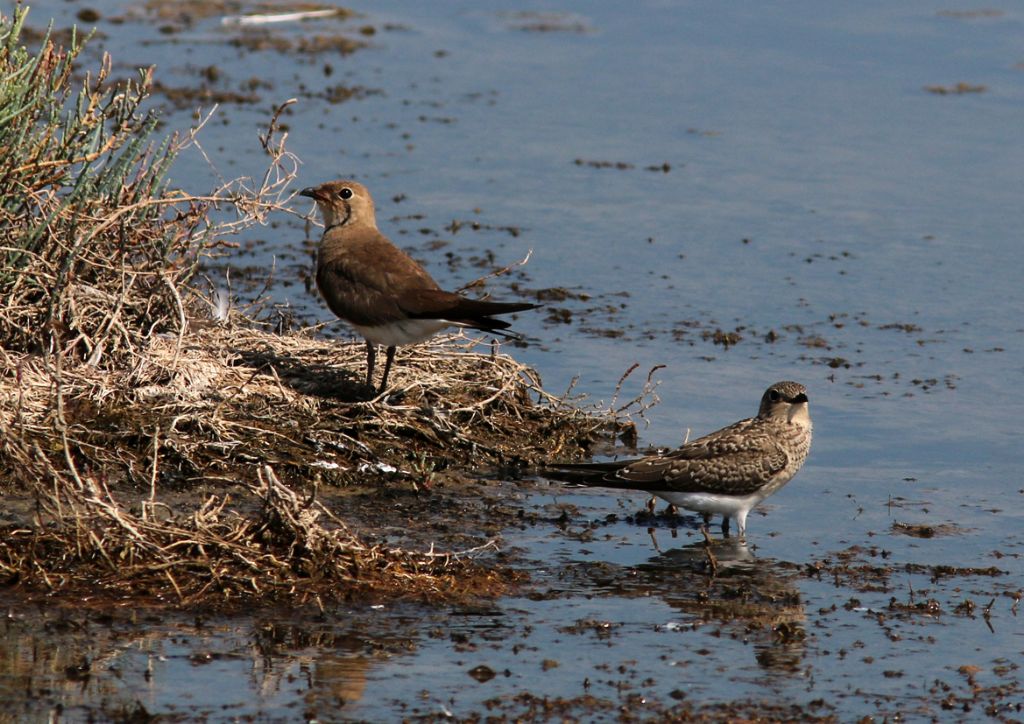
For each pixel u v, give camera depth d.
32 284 13.77
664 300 18.44
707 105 26.78
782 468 12.42
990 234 20.91
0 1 31.02
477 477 13.49
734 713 9.34
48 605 10.35
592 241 20.38
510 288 18.55
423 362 15.12
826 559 11.98
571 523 12.64
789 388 12.69
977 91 27.77
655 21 32.53
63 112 20.08
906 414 15.19
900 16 32.81
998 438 14.63
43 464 11.52
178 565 10.85
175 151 14.84
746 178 23.14
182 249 14.95
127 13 31.42
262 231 20.36
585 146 24.41
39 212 14.49
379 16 32.53
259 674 9.59
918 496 13.34
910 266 19.72
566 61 29.52
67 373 13.11
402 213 21.03
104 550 10.80
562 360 16.41
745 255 20.05
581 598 11.06
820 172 23.45
